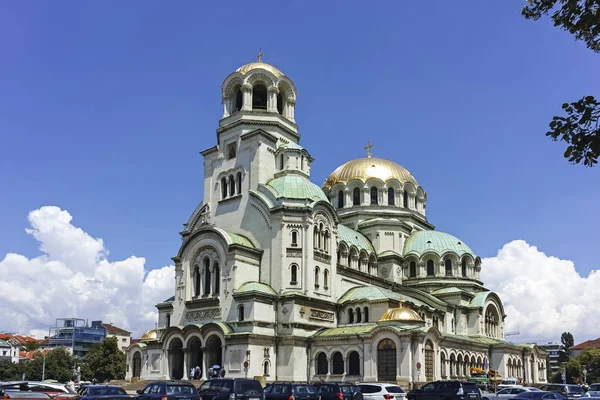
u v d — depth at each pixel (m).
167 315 96.31
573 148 20.28
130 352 105.44
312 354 84.00
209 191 97.00
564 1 21.12
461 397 54.94
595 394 62.44
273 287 85.12
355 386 54.69
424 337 79.38
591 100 19.78
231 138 96.06
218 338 81.31
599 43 21.16
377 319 87.31
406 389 75.25
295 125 100.19
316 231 89.62
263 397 47.81
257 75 97.50
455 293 109.06
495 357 106.44
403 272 114.00
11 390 50.81
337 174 123.75
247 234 89.69
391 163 124.50
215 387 47.62
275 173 93.81
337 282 93.81
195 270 89.56
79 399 49.03
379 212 117.31
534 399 55.09
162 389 46.00
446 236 117.88
